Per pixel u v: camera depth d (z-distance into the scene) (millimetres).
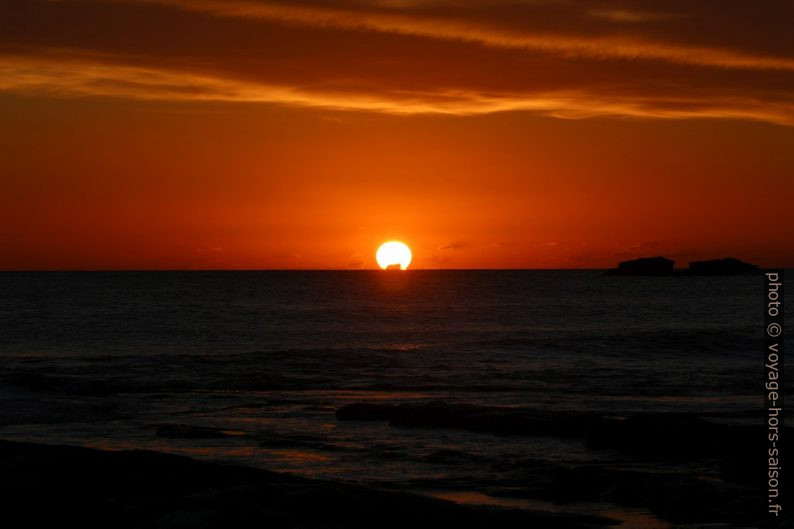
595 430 30125
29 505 16047
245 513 15539
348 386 51406
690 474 25438
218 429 34188
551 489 22797
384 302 162625
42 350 74875
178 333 93812
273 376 55031
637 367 60594
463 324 110625
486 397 46062
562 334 89250
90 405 40750
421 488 23453
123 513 15867
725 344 73625
